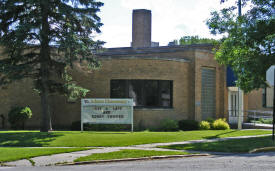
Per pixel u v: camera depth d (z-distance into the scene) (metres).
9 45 19.31
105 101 20.75
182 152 13.00
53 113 25.89
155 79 24.72
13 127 24.03
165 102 25.12
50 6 19.06
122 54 30.25
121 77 24.45
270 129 24.50
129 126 23.83
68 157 12.00
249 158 11.81
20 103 25.00
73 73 25.28
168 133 19.50
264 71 18.61
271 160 11.30
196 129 24.36
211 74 27.77
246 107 30.31
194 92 25.86
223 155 12.82
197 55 26.27
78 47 19.31
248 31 19.36
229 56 21.08
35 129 24.39
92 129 22.84
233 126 27.64
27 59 20.44
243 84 20.48
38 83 20.22
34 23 18.70
